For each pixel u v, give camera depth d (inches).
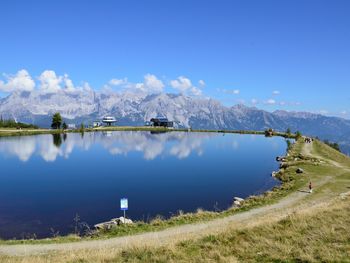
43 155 5393.7
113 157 5305.1
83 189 3083.2
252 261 843.4
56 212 2309.3
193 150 6378.0
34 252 1288.1
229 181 3469.5
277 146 7249.0
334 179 3016.7
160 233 1525.6
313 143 7032.5
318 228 1060.5
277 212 1870.1
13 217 2181.3
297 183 2859.3
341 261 777.6
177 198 2753.4
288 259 829.2
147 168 4325.8
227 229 1171.3
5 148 6097.4
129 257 935.7
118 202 2618.1
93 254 1024.2
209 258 890.1
